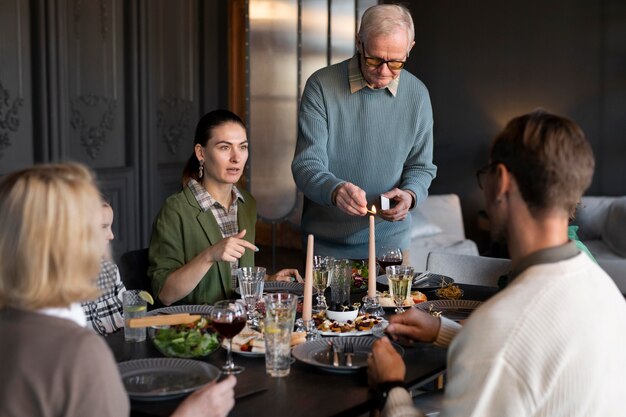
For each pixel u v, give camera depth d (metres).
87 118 5.78
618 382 1.47
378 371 1.83
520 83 6.98
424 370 2.00
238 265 2.92
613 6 6.53
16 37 5.26
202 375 1.89
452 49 7.27
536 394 1.40
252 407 1.75
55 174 1.39
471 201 7.30
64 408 1.35
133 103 6.12
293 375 1.96
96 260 1.42
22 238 1.35
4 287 1.38
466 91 7.23
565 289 1.44
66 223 1.36
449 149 7.38
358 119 3.14
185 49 6.61
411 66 7.50
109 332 2.50
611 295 1.50
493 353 1.42
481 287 2.96
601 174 6.70
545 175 1.45
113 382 1.39
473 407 1.43
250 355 2.09
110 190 5.95
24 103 5.34
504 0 6.98
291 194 5.80
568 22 6.73
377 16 2.91
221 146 2.78
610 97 6.62
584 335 1.41
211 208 2.83
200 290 2.76
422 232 6.10
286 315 1.95
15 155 5.30
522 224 1.50
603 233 6.19
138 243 6.25
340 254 3.29
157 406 1.74
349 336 2.29
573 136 1.46
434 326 2.13
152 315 2.41
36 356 1.36
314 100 3.15
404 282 2.50
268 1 5.66
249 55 5.71
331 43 5.87
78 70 5.68
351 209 2.84
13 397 1.35
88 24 5.75
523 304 1.44
